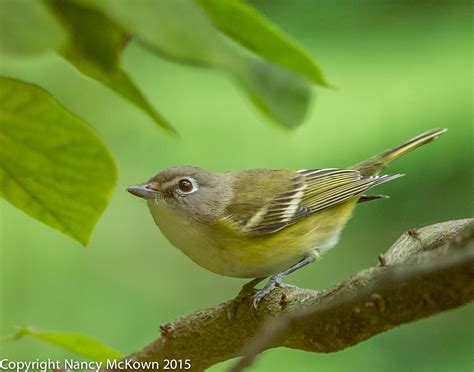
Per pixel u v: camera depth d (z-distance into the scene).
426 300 3.87
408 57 13.12
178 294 13.03
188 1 2.83
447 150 12.71
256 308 5.79
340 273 12.83
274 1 12.70
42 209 4.70
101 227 13.23
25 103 4.12
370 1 12.88
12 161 4.44
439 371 11.72
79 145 4.37
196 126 13.48
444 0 13.05
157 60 13.42
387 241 12.80
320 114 13.07
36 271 12.73
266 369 11.48
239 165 13.30
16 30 2.48
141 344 12.48
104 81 3.65
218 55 2.85
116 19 2.72
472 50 12.93
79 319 12.58
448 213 12.66
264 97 3.69
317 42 13.13
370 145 12.80
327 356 11.69
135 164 13.45
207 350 6.00
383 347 11.84
